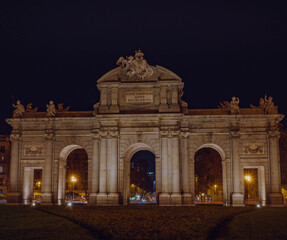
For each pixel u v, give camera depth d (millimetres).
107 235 28625
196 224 33531
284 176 104250
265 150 64500
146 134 64188
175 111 62719
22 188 66812
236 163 63281
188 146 64062
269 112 64500
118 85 64562
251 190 111500
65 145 66562
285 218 40031
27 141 67562
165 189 61406
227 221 37906
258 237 28203
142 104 64375
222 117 63812
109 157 63375
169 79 63625
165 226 32406
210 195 125375
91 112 66875
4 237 28328
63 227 33438
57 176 66375
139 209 50375
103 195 62344
